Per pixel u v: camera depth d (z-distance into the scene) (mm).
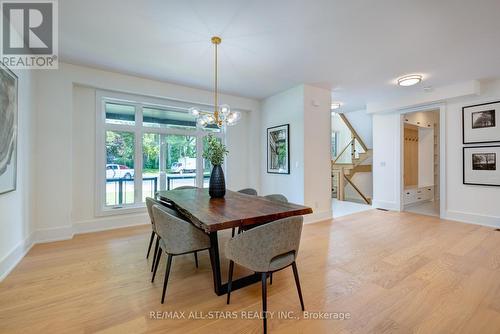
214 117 3021
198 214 1939
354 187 6859
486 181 4027
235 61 3314
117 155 4027
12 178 2412
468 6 2107
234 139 5301
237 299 1938
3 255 2268
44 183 3250
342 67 3486
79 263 2586
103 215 3836
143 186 4246
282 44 2822
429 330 1573
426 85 4258
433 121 6453
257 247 1617
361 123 6734
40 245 3109
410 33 2562
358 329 1589
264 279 1614
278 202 2465
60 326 1607
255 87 4469
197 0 2055
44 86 3246
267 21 2365
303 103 4281
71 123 3445
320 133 4531
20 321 1650
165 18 2326
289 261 1756
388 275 2316
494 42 2752
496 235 3514
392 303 1872
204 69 3613
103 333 1550
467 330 1570
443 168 4539
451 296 1954
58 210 3354
